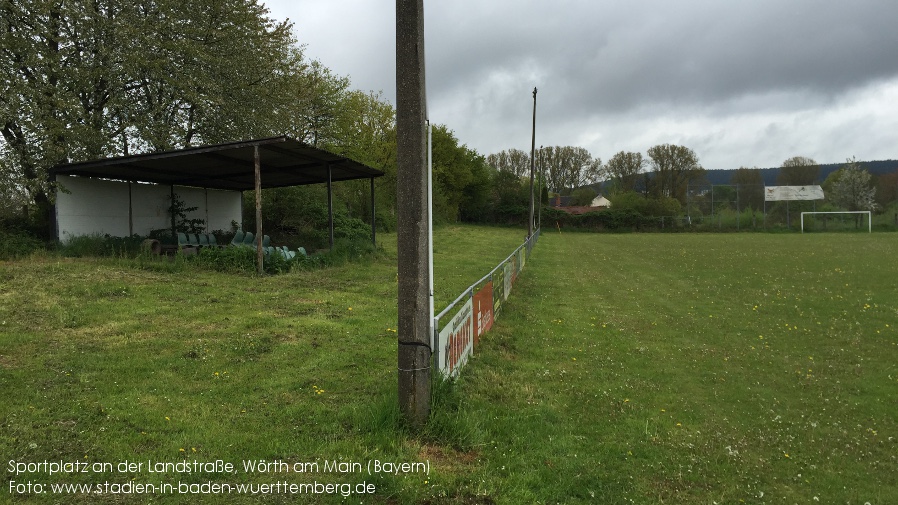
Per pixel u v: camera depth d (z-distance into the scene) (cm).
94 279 1133
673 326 1015
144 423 454
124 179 1914
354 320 912
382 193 4300
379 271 1650
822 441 501
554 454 445
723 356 799
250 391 547
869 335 930
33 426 434
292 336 782
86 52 1800
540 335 912
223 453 405
